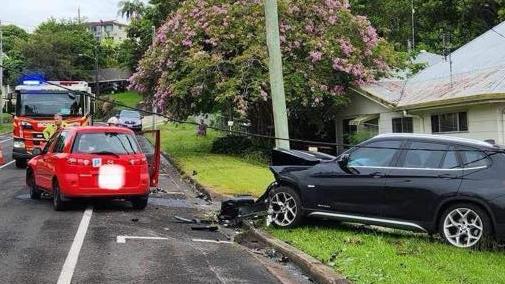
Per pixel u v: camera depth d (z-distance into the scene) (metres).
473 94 17.53
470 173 8.97
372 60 25.83
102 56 89.75
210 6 25.06
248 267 8.24
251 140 27.09
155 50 25.81
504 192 8.62
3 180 17.50
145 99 28.19
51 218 11.27
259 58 23.23
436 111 20.36
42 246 8.97
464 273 7.43
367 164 9.93
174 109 25.89
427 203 9.20
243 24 24.12
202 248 9.34
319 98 23.67
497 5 35.53
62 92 21.05
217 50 24.25
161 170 21.89
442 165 9.26
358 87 24.88
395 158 9.68
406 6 41.44
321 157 10.83
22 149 20.73
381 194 9.62
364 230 10.54
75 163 11.86
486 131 18.12
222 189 15.84
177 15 25.55
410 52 30.59
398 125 22.78
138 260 8.34
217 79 23.55
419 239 9.63
